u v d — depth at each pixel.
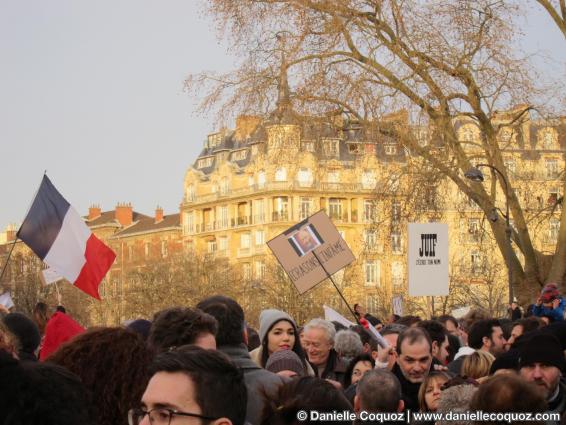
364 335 13.24
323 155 33.94
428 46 32.09
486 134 34.59
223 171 138.50
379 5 32.00
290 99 32.09
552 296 16.78
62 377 4.26
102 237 161.12
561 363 8.08
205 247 142.25
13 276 92.06
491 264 66.69
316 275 15.09
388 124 32.44
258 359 10.82
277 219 129.25
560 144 35.53
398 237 34.22
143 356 6.39
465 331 16.89
